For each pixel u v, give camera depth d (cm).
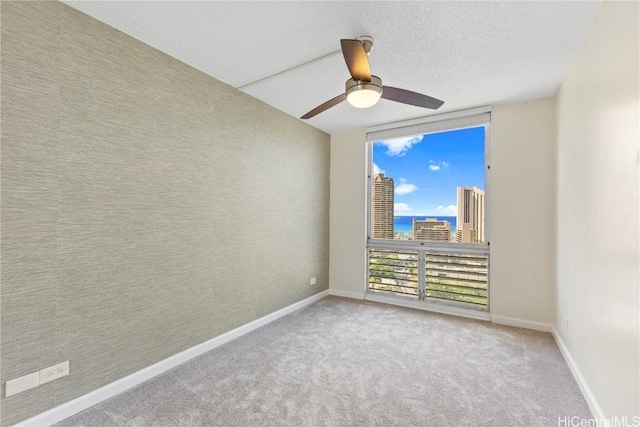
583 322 198
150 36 201
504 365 229
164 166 221
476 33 195
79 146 175
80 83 176
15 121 151
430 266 368
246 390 197
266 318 318
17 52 152
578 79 212
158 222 218
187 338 238
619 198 146
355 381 207
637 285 128
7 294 150
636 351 127
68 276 171
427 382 206
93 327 182
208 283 256
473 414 174
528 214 307
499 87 277
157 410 177
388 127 383
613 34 154
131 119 201
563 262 252
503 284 319
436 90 283
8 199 149
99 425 164
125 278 198
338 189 429
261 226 314
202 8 173
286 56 226
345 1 167
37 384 159
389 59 228
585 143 197
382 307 374
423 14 177
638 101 128
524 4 168
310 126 393
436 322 322
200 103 249
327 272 431
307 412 175
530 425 165
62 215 169
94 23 182
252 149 303
